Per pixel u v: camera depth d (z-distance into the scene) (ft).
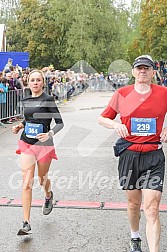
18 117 49.47
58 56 155.12
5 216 17.35
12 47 167.43
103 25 139.64
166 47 130.31
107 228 16.17
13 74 48.14
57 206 18.65
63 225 16.43
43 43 158.71
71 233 15.66
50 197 17.25
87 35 140.46
